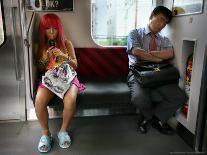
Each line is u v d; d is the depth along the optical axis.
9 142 2.77
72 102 2.62
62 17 3.28
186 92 2.92
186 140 2.83
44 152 2.57
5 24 3.01
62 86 2.65
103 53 3.44
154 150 2.65
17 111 3.30
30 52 2.73
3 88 3.20
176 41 3.07
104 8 3.36
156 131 3.08
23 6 2.89
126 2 3.40
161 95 2.95
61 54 2.85
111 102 2.90
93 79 3.30
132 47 3.14
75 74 2.87
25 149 2.63
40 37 2.94
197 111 2.60
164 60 3.20
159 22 3.08
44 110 2.64
